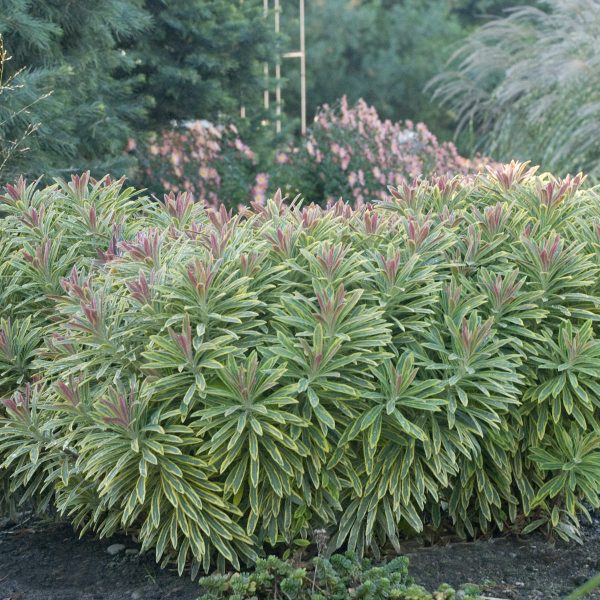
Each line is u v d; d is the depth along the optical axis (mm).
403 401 3203
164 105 9438
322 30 20797
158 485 3166
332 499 3240
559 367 3406
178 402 3211
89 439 3082
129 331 3145
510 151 10484
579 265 3564
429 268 3438
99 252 3900
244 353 3363
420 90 20344
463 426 3301
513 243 3781
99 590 3314
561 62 9711
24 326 3750
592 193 4234
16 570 3500
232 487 3146
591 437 3447
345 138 9094
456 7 21625
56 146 6328
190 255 3441
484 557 3506
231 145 9234
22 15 6035
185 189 8453
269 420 3158
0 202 5617
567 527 3604
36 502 3887
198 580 3338
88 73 7477
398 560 3176
